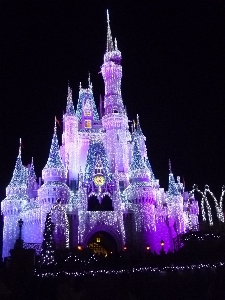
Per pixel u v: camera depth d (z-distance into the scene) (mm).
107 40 90188
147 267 40406
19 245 36250
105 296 25547
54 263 43531
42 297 13164
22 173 78625
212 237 50938
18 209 74625
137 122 87812
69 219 69312
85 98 89562
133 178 74812
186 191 87500
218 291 12945
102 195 72188
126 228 71062
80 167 76562
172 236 74500
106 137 83438
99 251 71250
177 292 26484
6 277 29797
